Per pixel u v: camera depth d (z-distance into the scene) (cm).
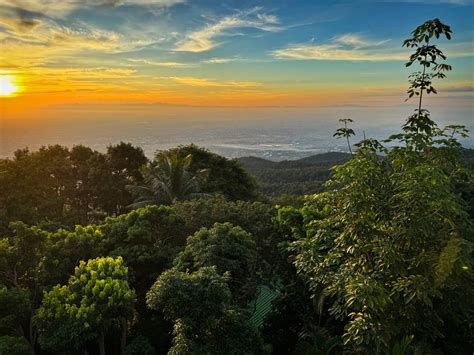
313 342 923
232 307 770
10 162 2344
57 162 2636
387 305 601
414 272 582
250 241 998
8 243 1123
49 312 856
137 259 1113
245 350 690
